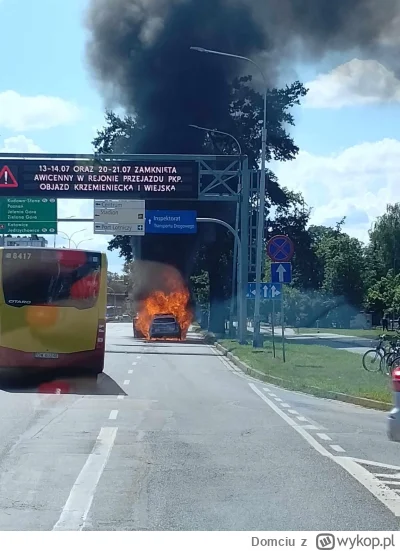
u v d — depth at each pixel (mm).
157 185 36344
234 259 51500
